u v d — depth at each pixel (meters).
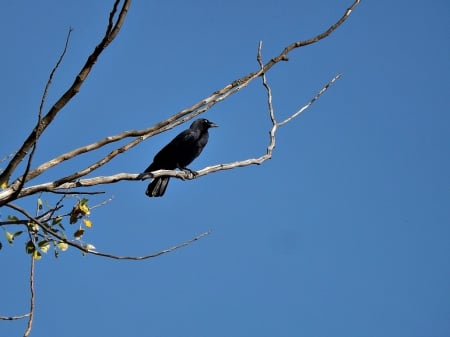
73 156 9.66
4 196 9.27
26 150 9.00
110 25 8.49
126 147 10.05
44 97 8.53
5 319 10.19
